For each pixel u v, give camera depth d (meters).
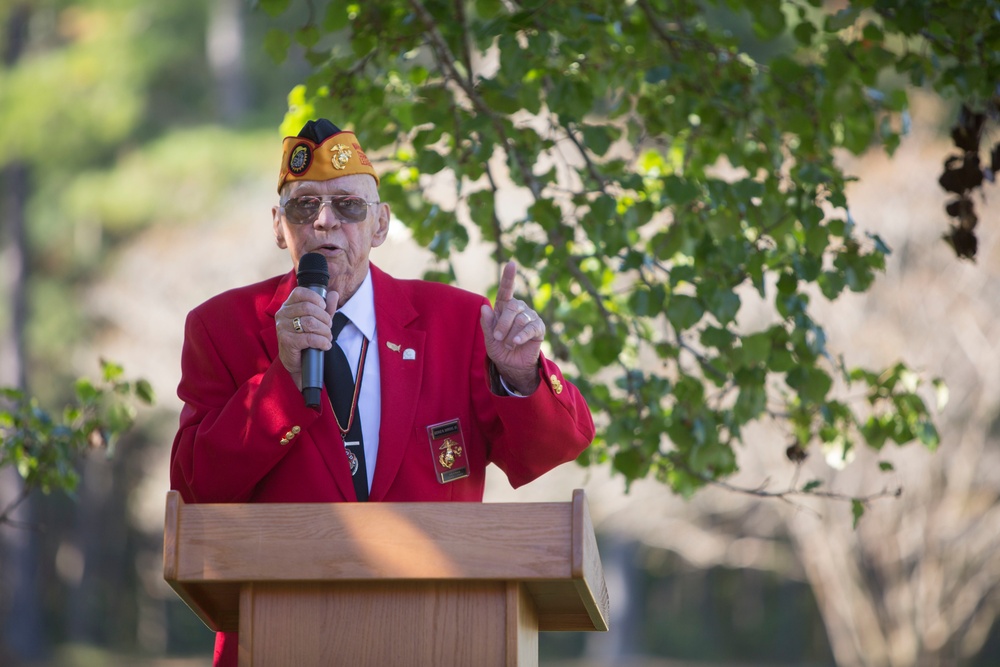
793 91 16.42
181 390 10.81
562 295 17.30
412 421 10.50
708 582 110.31
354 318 10.79
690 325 15.30
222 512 8.30
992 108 15.51
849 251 15.72
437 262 16.92
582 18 15.36
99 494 97.44
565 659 101.94
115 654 99.94
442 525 8.20
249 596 8.30
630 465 16.31
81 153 88.81
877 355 46.44
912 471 49.91
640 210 15.62
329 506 8.26
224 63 93.19
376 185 10.99
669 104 16.66
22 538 95.31
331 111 16.75
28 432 17.11
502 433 10.77
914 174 48.66
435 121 16.23
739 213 15.45
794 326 15.61
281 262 65.69
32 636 95.31
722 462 16.16
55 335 90.25
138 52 88.75
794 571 78.81
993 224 48.00
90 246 90.75
